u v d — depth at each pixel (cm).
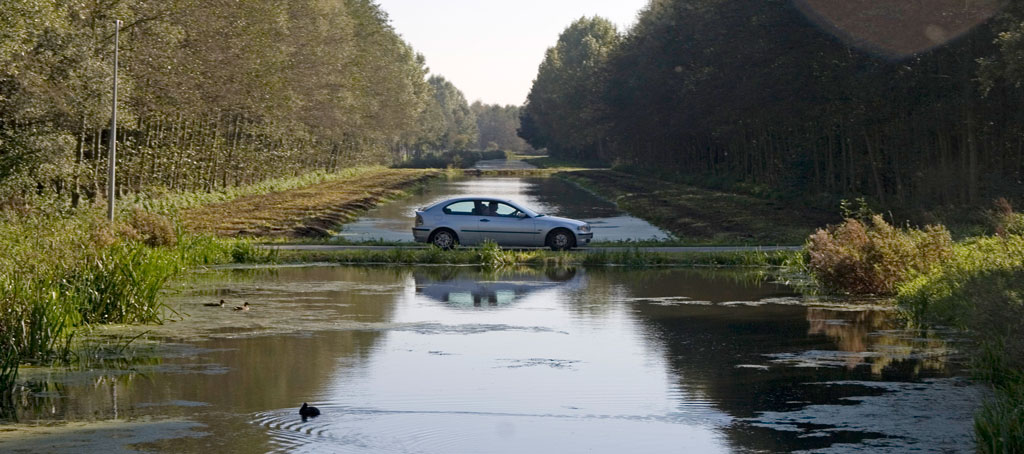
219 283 2173
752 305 1861
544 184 9031
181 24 4225
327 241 3123
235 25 4756
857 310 1800
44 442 863
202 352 1327
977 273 1658
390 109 10400
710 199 6000
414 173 11006
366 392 1084
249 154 6600
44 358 1272
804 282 2288
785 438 901
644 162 12012
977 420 865
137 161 4603
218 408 1002
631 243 3200
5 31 2788
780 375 1194
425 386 1117
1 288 1388
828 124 5303
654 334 1507
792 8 4981
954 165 4331
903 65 4412
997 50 3922
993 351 1213
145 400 1037
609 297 1975
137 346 1372
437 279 2302
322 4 7162
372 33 9638
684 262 2733
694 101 7494
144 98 4162
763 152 7662
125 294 1598
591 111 11788
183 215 4331
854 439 895
